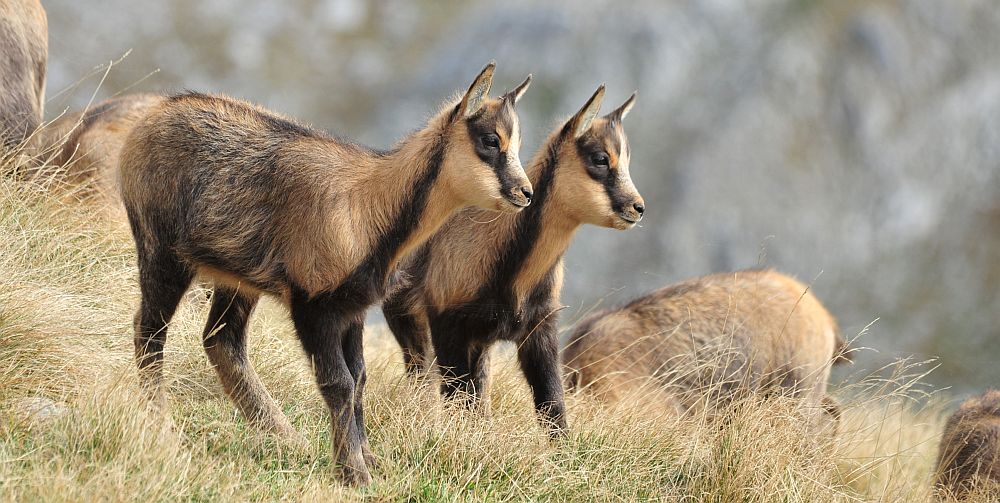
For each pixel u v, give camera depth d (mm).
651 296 29719
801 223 94875
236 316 21578
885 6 106250
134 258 27500
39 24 31797
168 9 117125
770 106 99750
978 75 105625
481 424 21781
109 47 107188
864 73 102875
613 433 23391
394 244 20594
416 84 111750
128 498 16328
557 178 24562
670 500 22062
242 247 20266
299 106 111750
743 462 22266
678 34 102875
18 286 21219
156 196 20750
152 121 21062
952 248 98625
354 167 20312
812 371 29688
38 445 17844
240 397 21328
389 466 20516
